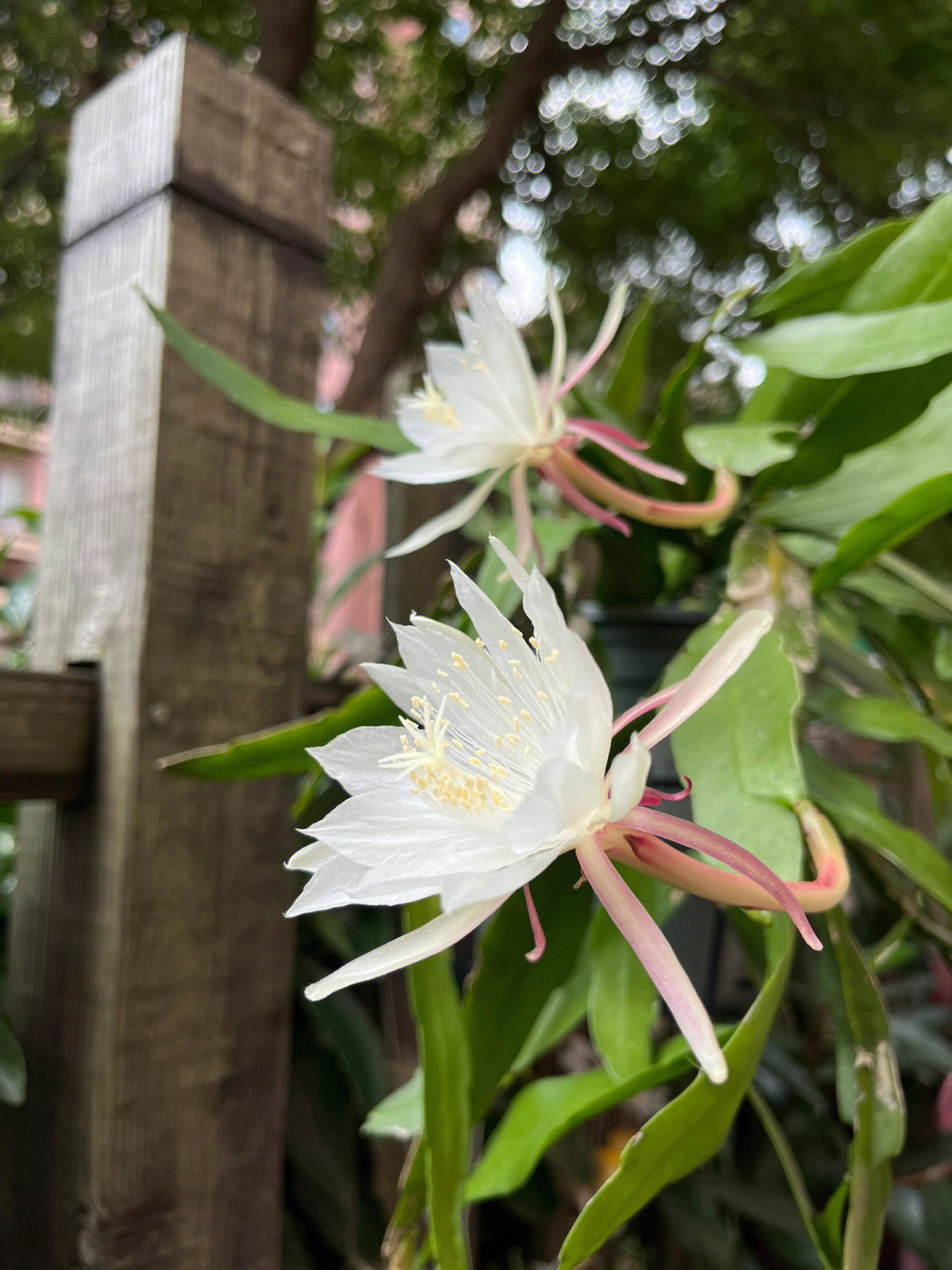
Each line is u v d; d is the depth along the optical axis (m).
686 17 2.58
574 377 0.43
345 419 0.49
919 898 0.42
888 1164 0.33
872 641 0.53
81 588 0.53
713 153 3.02
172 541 0.51
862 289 0.44
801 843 0.32
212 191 0.54
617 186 3.13
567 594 0.51
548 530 0.50
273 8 2.32
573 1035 0.74
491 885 0.24
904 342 0.38
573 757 0.26
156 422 0.50
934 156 2.55
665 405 0.48
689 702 0.28
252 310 0.56
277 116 0.58
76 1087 0.47
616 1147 0.66
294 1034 0.64
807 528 0.48
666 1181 0.30
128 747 0.48
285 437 0.57
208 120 0.54
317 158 0.60
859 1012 0.34
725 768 0.36
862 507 0.47
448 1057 0.35
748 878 0.27
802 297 0.47
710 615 0.52
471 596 0.31
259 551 0.55
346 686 0.71
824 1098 0.67
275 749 0.41
